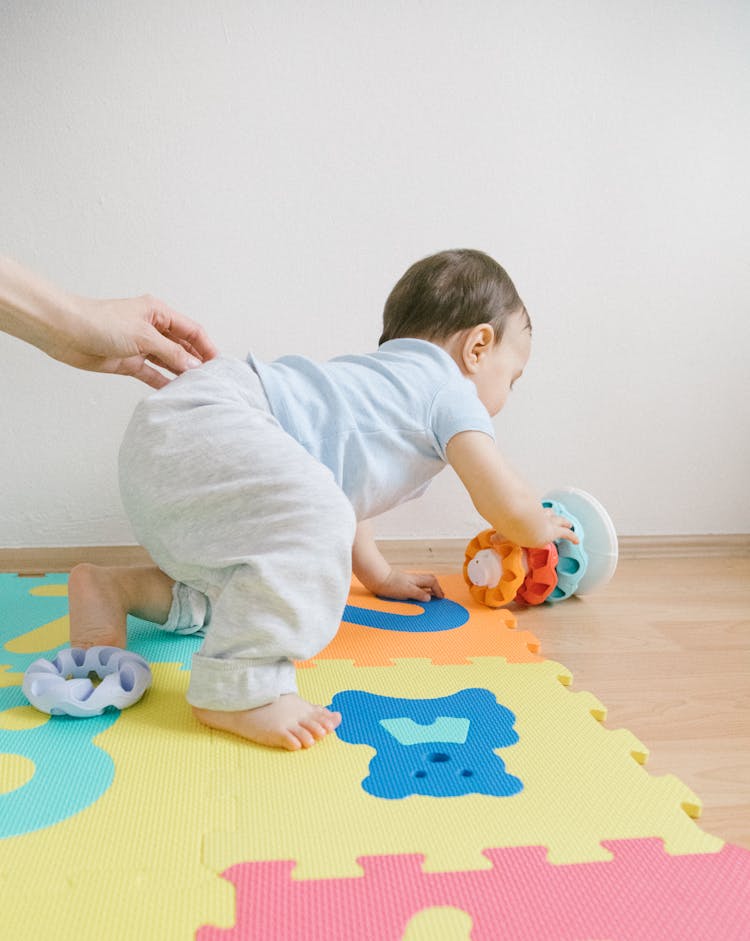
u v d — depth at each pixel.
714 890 0.56
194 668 0.79
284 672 0.78
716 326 1.58
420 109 1.45
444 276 1.15
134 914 0.52
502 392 1.19
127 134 1.37
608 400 1.56
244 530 0.82
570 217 1.51
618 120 1.51
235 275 1.42
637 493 1.59
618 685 0.95
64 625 1.10
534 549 1.20
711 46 1.52
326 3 1.40
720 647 1.09
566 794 0.68
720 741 0.81
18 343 1.37
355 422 0.99
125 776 0.69
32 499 1.41
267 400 0.97
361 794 0.67
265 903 0.53
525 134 1.48
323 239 1.44
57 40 1.33
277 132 1.41
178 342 1.16
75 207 1.36
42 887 0.54
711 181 1.55
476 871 0.57
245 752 0.74
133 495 0.90
